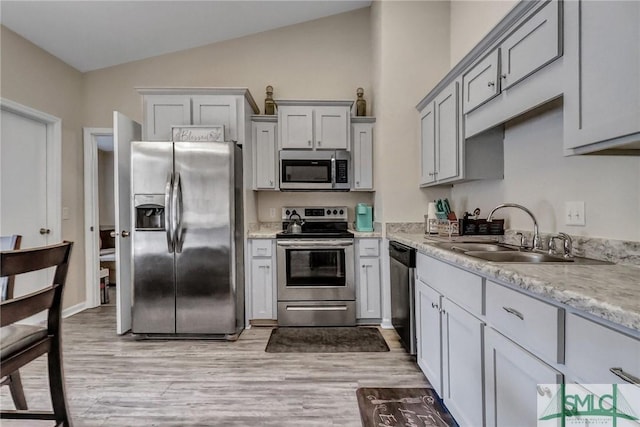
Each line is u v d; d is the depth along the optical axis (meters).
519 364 1.10
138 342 2.79
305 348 2.67
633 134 0.98
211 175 2.79
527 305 1.07
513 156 2.19
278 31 3.82
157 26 3.24
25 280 3.00
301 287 3.15
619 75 1.01
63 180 3.38
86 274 3.70
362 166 3.50
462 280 1.54
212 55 3.78
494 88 1.78
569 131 1.23
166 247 2.81
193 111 3.11
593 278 1.04
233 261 2.83
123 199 2.95
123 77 3.70
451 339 1.67
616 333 0.75
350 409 1.85
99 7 2.80
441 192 3.19
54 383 1.47
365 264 3.19
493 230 2.33
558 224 1.77
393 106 3.18
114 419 1.76
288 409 1.85
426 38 3.18
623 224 1.38
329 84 3.83
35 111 3.02
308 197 3.79
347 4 3.67
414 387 2.08
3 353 1.25
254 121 3.45
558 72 1.30
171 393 2.00
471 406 1.45
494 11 2.45
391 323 3.09
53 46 3.13
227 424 1.72
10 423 1.75
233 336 2.82
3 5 2.56
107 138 4.14
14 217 2.92
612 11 1.04
